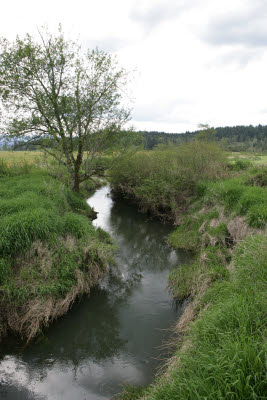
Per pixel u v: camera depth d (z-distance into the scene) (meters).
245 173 12.48
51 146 11.87
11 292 5.25
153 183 13.19
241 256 5.04
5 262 5.63
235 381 2.21
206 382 2.50
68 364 4.39
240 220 7.42
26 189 10.27
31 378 4.11
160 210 13.66
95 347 4.74
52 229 6.71
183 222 10.73
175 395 2.59
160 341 4.78
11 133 11.34
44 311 5.20
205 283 5.58
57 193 10.23
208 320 3.61
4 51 10.79
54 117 11.22
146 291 6.50
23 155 14.67
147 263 8.09
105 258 6.99
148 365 4.29
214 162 13.59
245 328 2.89
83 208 12.29
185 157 13.98
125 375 4.13
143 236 10.61
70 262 6.14
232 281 4.65
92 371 4.24
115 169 15.41
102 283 6.80
